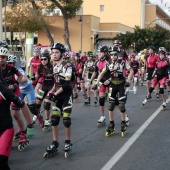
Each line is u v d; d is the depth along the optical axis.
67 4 36.59
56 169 5.17
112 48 7.24
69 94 5.81
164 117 9.66
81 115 9.92
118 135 7.43
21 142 6.15
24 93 7.58
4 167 3.72
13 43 39.00
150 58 12.99
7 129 3.87
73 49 43.44
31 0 36.00
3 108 3.89
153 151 6.21
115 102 7.41
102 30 46.44
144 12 65.00
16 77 6.48
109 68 7.25
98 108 11.24
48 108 7.73
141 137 7.27
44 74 7.95
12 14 34.50
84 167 5.28
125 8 63.53
